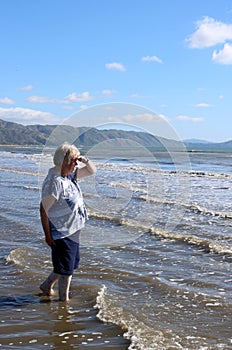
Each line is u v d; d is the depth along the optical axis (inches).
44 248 310.0
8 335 172.7
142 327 175.3
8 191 641.6
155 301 207.3
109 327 177.9
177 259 280.5
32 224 397.1
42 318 189.3
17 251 294.8
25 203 524.7
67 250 201.9
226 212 446.6
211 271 253.1
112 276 246.5
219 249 297.0
